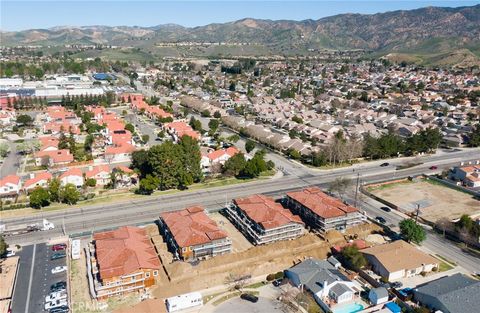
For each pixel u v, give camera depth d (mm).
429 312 76562
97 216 115688
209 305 79688
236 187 139500
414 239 101812
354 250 93562
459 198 135500
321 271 86750
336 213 108500
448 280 83875
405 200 133125
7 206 120250
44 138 185250
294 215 111562
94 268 87375
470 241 103938
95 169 141000
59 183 127438
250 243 103188
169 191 134750
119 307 78375
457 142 197250
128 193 132625
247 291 84500
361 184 145375
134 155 148750
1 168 153000
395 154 178875
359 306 79688
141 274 83312
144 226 109875
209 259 92875
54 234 105312
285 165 164750
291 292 83062
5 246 94125
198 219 101750
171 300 77438
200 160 149875
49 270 89562
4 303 77812
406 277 89938
